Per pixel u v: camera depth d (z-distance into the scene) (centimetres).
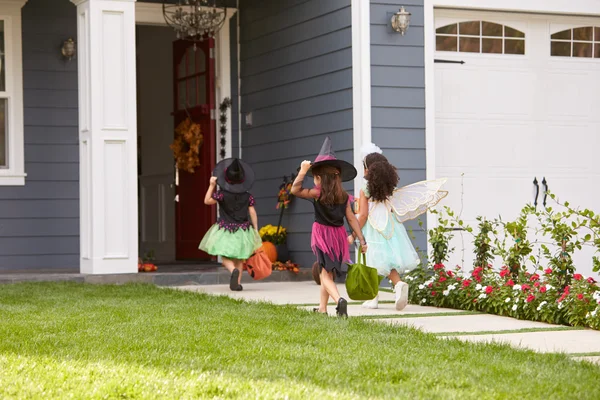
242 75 1383
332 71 1168
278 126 1292
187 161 1410
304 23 1226
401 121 1132
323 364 535
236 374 499
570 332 703
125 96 1129
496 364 535
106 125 1120
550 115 1212
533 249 1195
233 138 1386
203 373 498
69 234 1311
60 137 1308
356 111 1123
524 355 567
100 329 675
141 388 456
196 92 1402
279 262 1221
